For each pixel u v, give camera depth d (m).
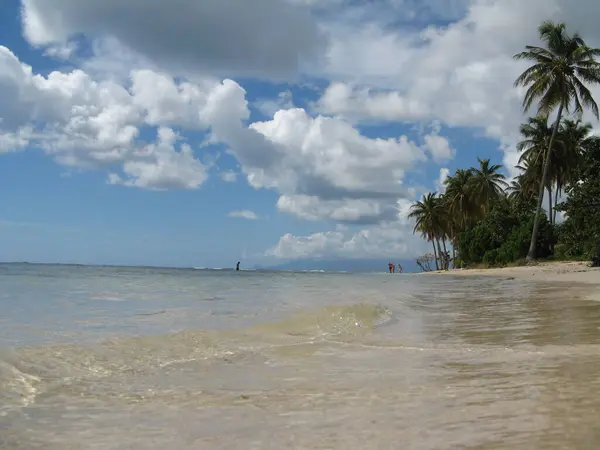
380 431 3.19
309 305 11.28
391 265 71.75
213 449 2.97
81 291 15.83
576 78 36.59
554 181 48.28
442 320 9.06
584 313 9.65
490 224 53.44
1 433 3.24
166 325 8.04
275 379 4.70
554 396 3.87
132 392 4.26
